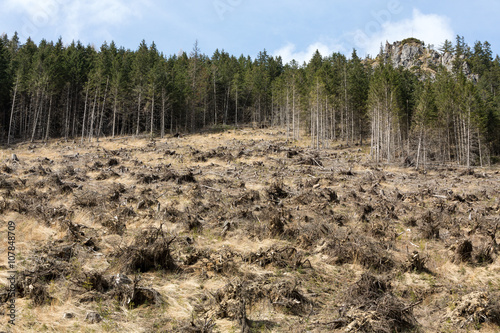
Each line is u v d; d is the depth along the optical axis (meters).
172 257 9.04
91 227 11.68
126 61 66.94
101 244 10.03
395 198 20.08
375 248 9.94
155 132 60.69
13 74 56.53
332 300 7.25
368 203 17.53
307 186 22.25
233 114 80.12
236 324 6.00
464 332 6.12
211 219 13.19
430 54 124.25
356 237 11.07
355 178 27.02
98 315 5.93
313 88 51.66
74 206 14.14
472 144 48.22
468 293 7.66
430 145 50.72
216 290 7.35
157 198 17.23
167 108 59.50
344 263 9.41
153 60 70.75
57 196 15.87
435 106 46.75
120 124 66.06
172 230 11.81
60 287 6.90
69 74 57.22
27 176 21.81
